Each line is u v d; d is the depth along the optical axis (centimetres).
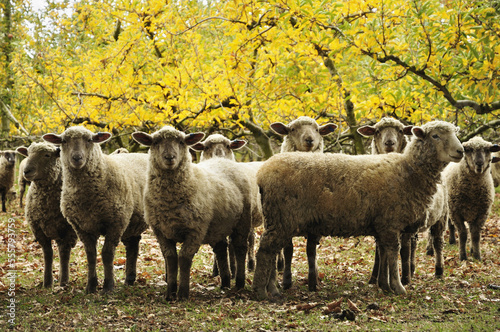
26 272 835
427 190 650
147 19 1309
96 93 1306
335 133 1475
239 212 689
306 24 984
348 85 1170
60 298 646
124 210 704
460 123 1291
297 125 900
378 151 895
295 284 736
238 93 1159
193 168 648
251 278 791
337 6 980
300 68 1126
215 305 605
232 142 930
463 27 873
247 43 1081
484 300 615
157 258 965
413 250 782
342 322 531
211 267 880
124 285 739
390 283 661
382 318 543
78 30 1612
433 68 934
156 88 1268
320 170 636
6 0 1942
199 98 1178
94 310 589
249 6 1041
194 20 1348
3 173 1508
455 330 495
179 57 1336
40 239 735
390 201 636
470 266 838
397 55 1043
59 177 718
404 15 1007
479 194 911
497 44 857
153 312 578
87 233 693
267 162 655
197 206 625
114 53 1287
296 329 511
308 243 695
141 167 788
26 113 2067
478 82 901
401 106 1094
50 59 1404
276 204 636
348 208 630
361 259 920
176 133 625
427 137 642
